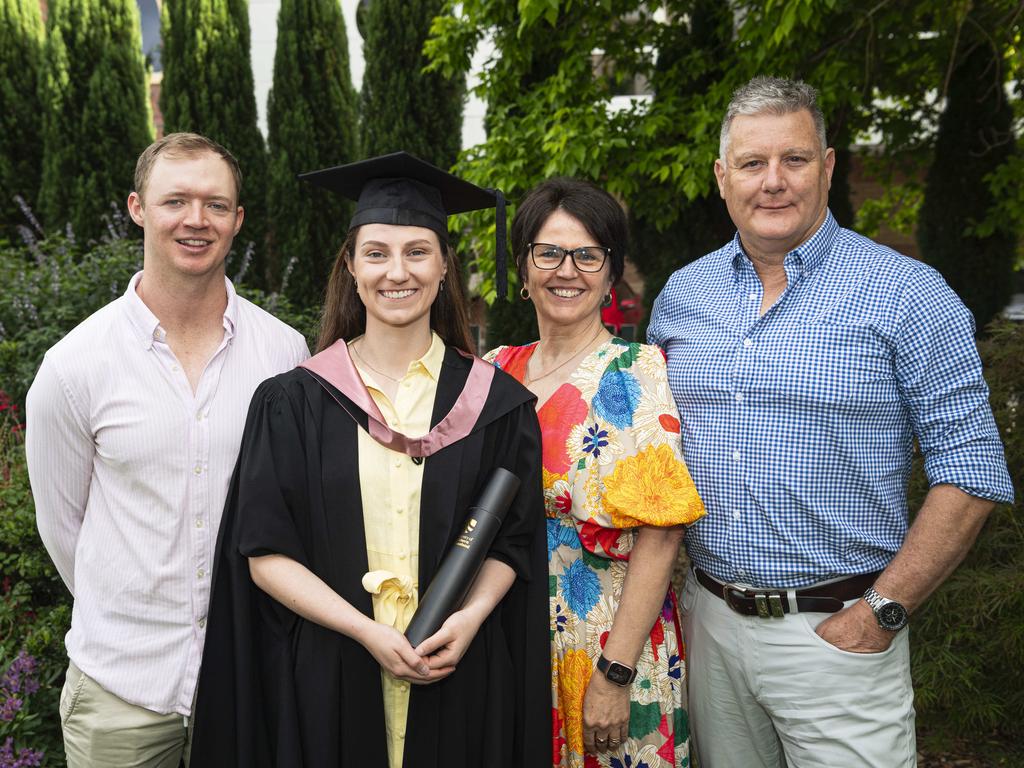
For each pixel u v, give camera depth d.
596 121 4.76
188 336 1.90
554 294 2.02
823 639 1.88
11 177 7.84
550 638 1.86
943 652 3.06
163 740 1.89
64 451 1.85
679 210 6.02
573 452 1.92
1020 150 6.80
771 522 1.91
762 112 1.92
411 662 1.55
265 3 9.70
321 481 1.71
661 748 1.95
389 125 7.71
